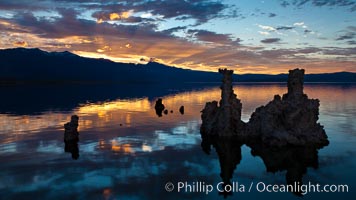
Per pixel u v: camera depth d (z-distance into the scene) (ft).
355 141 148.66
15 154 129.29
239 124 164.14
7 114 250.16
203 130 176.96
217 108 181.47
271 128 150.41
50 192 90.89
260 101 359.25
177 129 186.39
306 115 149.07
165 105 329.93
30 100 386.32
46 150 135.95
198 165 117.19
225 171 110.32
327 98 393.29
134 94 538.06
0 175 104.53
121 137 163.43
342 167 113.70
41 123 205.67
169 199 87.04
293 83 157.28
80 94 524.93
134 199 86.94
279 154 131.34
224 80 167.63
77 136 158.40
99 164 116.57
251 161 122.52
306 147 140.26
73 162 118.83
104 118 232.12
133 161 121.08
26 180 99.96
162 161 121.19
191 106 319.06
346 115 232.94
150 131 180.14
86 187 94.73
